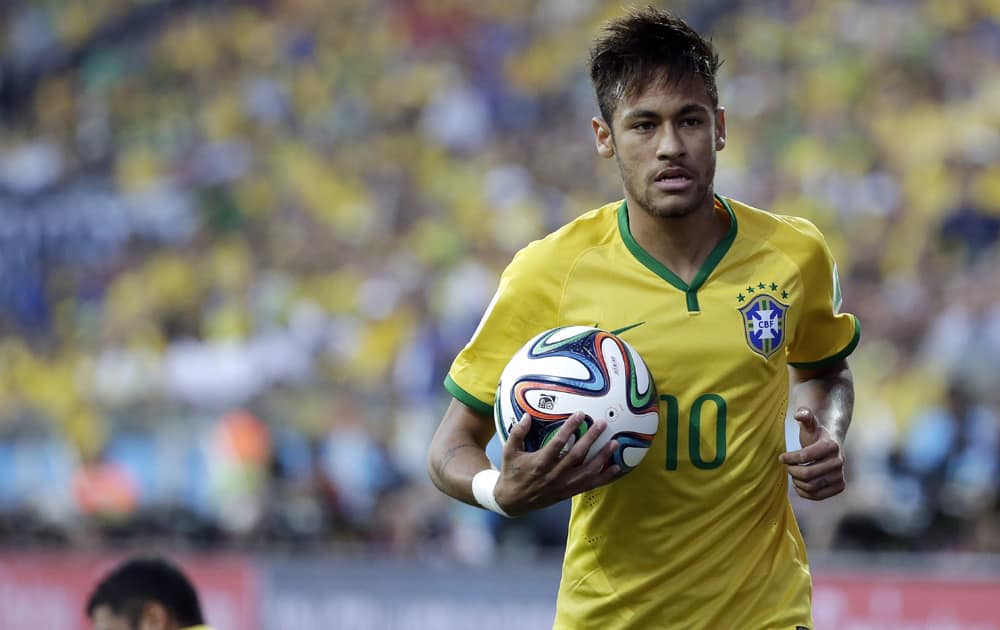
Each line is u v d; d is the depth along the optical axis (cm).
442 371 4153
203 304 5181
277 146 6019
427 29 6197
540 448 1089
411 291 4697
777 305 1179
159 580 1627
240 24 6825
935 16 4834
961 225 3888
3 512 4228
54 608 3225
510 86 5709
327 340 4650
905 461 2822
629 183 1143
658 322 1164
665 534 1182
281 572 2897
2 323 5891
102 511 4062
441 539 3192
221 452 3925
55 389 5097
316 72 6353
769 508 1204
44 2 7562
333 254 5128
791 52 5006
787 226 1215
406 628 2731
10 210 6425
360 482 3597
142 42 7088
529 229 4844
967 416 2884
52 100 7138
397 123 5847
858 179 4228
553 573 2577
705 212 1177
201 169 6109
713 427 1159
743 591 1187
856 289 3772
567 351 1111
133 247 5859
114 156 6544
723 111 1182
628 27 1140
